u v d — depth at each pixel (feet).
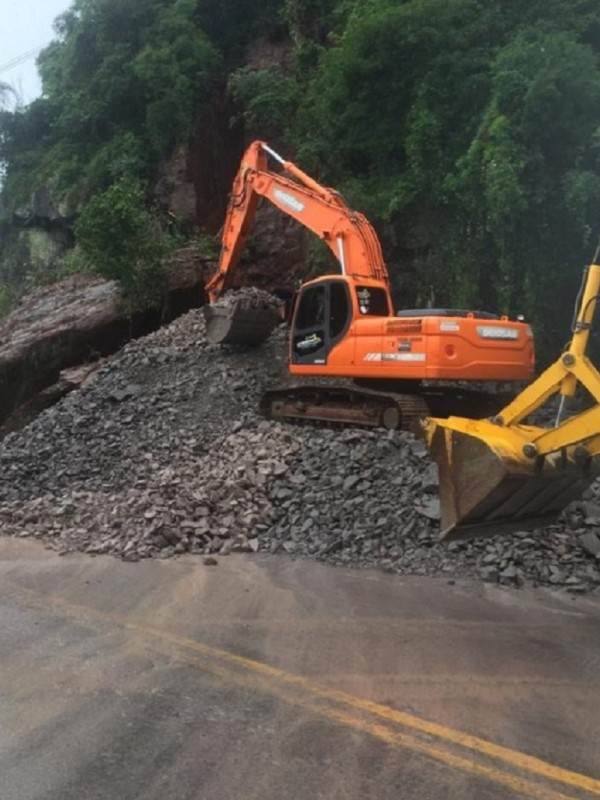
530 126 40.86
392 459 30.12
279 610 19.53
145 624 18.66
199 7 85.97
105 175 83.97
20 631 18.34
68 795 11.14
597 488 27.04
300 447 33.14
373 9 53.93
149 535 26.20
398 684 14.92
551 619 18.80
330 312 39.09
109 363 56.03
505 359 35.86
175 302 69.51
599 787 11.31
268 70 76.43
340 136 56.34
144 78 80.84
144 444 38.63
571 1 46.37
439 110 48.08
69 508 31.01
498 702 14.10
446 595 20.76
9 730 13.19
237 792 11.20
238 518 27.78
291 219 71.00
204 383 47.06
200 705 14.10
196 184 79.71
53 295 78.69
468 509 17.46
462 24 48.88
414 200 48.67
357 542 25.29
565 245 42.16
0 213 103.76
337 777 11.56
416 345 34.81
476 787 11.28
